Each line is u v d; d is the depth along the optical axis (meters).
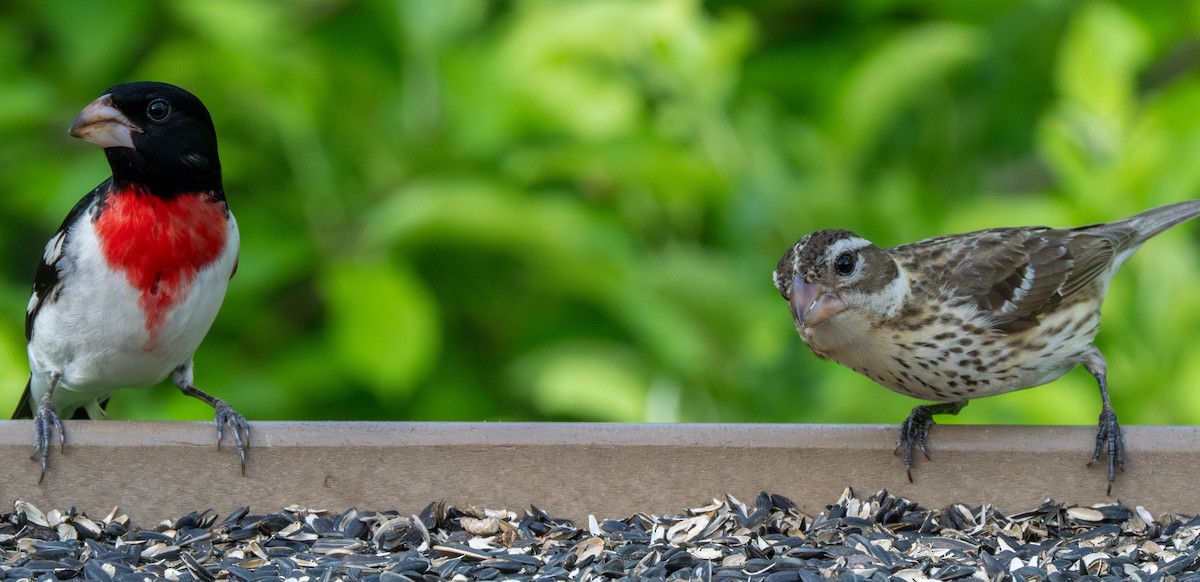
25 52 9.81
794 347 9.79
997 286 7.52
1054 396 9.44
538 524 7.09
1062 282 7.62
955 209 10.12
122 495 7.05
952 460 7.14
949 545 6.78
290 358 9.56
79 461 7.04
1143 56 10.66
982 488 7.13
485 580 6.50
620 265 9.18
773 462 7.18
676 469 7.15
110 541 6.89
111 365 7.72
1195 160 9.62
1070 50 10.12
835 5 10.76
